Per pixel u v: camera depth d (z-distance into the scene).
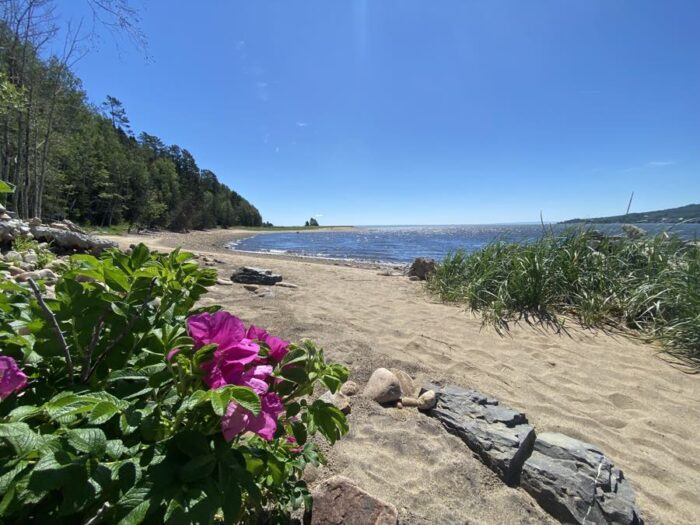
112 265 1.15
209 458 0.76
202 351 0.79
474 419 2.43
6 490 0.65
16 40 9.48
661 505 1.97
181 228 53.25
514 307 5.14
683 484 2.12
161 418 0.85
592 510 1.80
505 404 2.85
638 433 2.58
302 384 1.07
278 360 1.08
